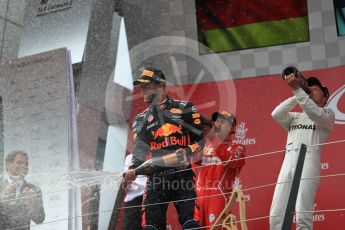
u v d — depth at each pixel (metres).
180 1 16.39
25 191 12.45
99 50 14.66
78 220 12.16
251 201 13.57
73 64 14.04
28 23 14.47
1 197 12.40
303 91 10.97
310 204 10.62
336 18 15.20
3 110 13.36
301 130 11.23
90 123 14.22
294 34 15.46
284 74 11.05
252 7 15.83
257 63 15.60
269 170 13.88
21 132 13.12
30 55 13.44
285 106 11.40
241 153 11.77
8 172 12.81
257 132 14.51
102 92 14.72
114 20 15.90
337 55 15.12
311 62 15.25
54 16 14.36
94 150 14.09
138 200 11.48
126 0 16.12
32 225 12.10
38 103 13.12
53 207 12.19
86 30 13.98
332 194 12.97
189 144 9.91
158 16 16.42
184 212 9.46
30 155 12.89
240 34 15.85
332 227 12.74
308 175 10.72
